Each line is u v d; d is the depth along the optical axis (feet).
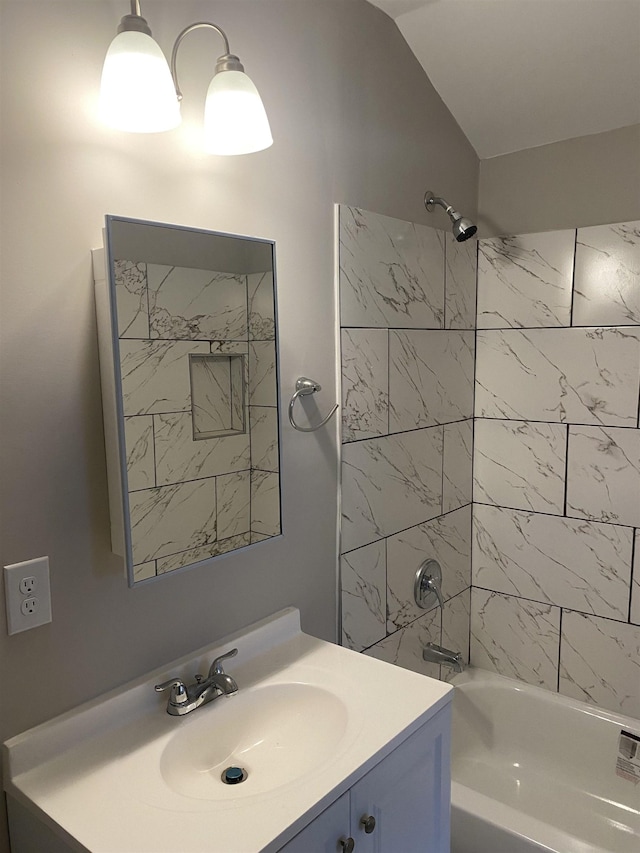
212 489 4.65
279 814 3.46
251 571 5.30
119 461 4.03
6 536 3.76
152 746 4.07
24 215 3.70
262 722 4.71
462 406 7.98
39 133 3.73
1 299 3.63
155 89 3.74
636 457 7.13
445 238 7.39
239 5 4.85
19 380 3.75
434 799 4.68
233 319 4.70
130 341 4.03
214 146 4.43
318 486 5.90
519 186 7.70
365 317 6.24
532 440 7.82
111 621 4.33
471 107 7.24
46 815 3.49
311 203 5.58
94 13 3.95
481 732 8.13
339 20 5.76
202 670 4.81
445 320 7.50
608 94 6.63
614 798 7.28
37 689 3.98
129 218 3.97
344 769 3.81
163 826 3.39
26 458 3.82
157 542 4.29
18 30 3.60
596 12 5.85
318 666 5.02
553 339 7.56
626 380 7.10
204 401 4.54
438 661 7.50
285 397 5.49
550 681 7.98
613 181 7.04
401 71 6.57
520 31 6.20
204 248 4.46
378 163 6.32
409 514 7.13
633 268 6.95
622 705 7.49
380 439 6.59
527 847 5.74
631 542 7.24
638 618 7.28
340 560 6.19
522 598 8.10
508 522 8.12
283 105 5.27
